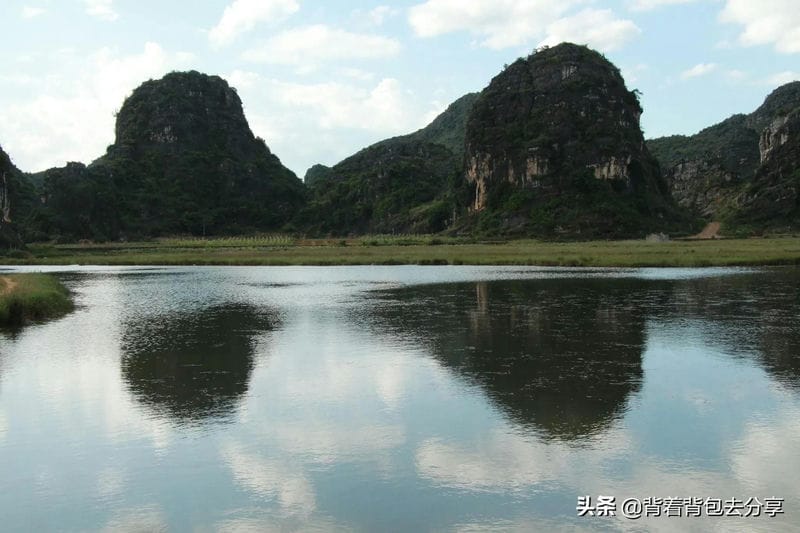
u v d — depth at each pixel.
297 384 13.85
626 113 161.25
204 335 20.22
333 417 11.55
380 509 8.06
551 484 8.69
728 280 37.47
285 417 11.59
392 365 15.50
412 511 8.00
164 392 13.33
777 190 145.25
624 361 15.67
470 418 11.36
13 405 12.51
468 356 16.44
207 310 26.80
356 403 12.38
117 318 24.50
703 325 20.91
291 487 8.73
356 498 8.37
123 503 8.38
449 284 37.72
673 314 23.48
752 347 17.22
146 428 11.10
